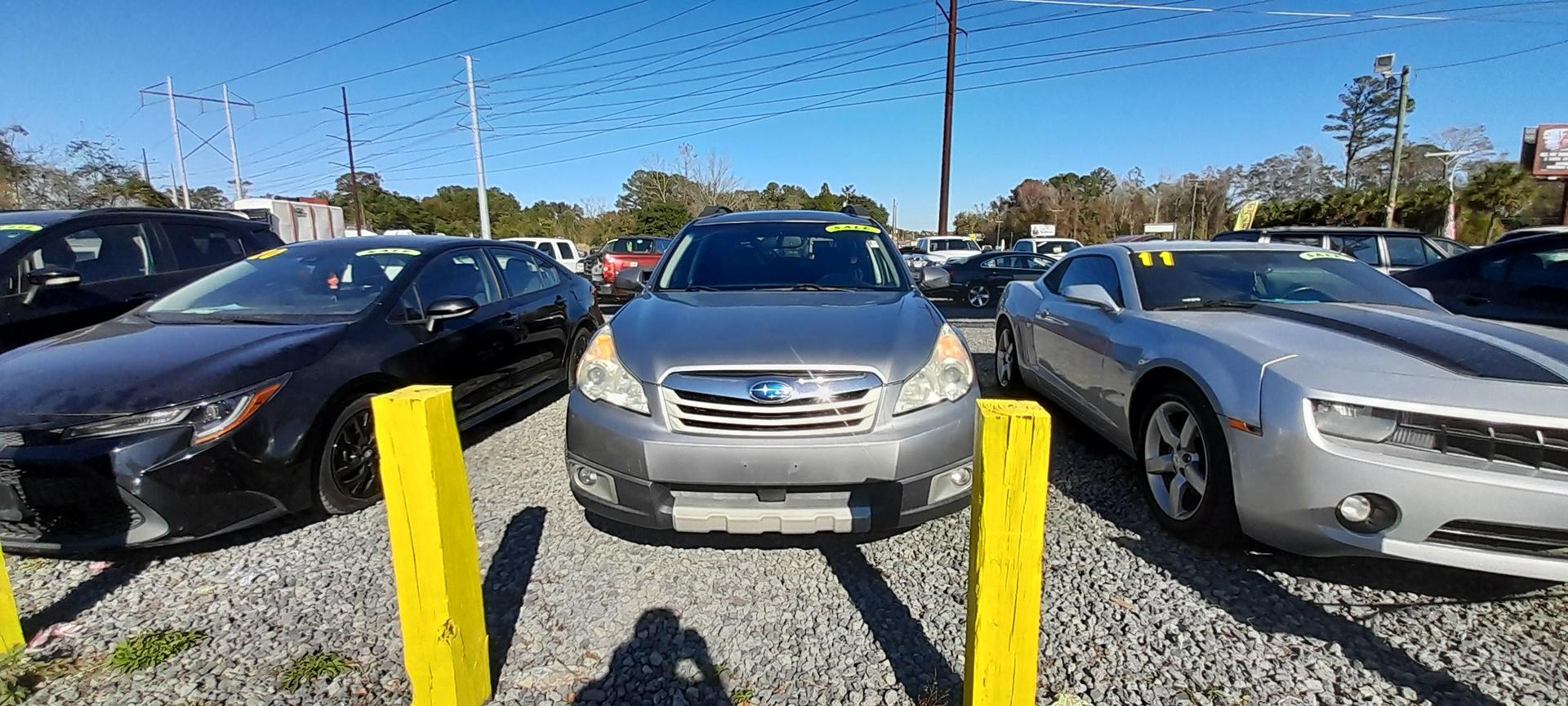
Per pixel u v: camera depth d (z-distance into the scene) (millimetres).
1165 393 2904
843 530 2363
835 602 2395
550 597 2436
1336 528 2217
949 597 2420
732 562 2662
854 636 2207
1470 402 2094
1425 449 2125
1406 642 2133
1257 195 48219
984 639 1628
